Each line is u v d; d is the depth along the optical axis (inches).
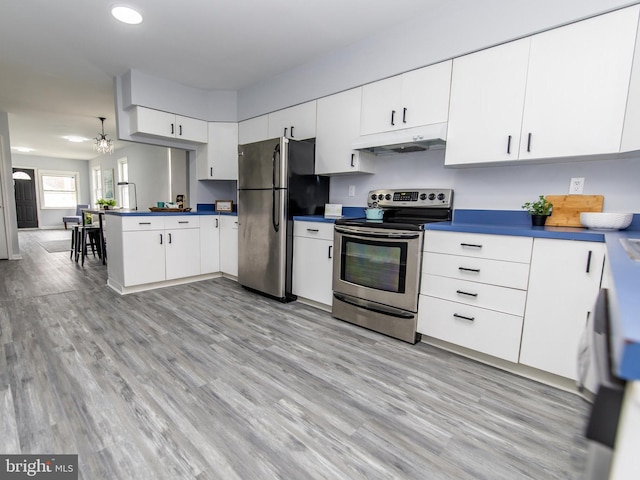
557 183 82.4
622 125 64.3
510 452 51.4
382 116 101.8
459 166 91.8
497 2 77.7
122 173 315.6
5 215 195.5
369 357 81.6
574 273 64.2
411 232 86.3
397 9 88.5
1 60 121.6
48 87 150.9
